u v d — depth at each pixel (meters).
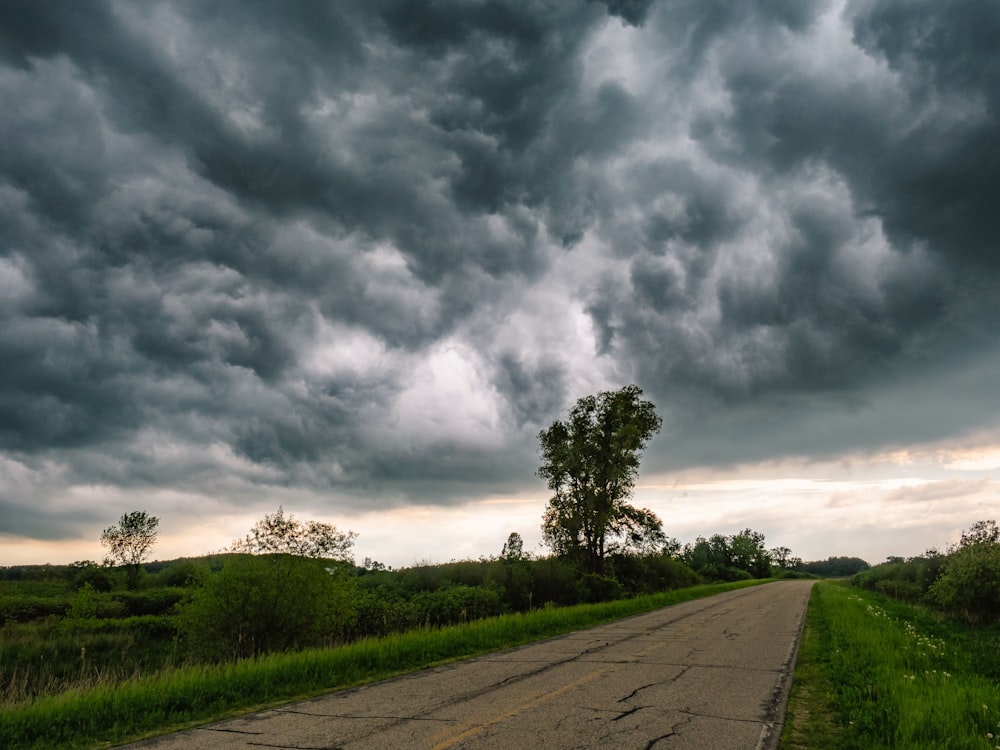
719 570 113.88
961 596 25.17
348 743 6.96
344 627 22.55
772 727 7.63
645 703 8.94
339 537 19.66
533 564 40.62
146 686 9.76
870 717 7.75
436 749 6.66
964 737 6.74
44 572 64.62
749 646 15.59
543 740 6.99
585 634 18.59
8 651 23.73
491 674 11.56
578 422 50.09
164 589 42.00
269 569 18.56
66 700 9.05
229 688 9.86
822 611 26.67
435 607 28.50
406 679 11.12
